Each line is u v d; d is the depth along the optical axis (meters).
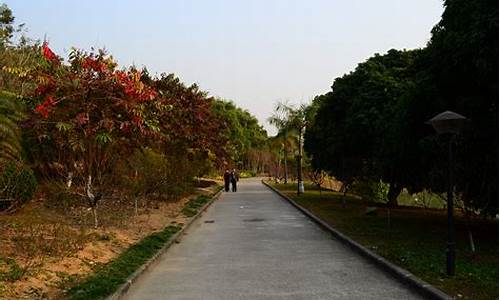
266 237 13.81
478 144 11.60
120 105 11.48
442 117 8.23
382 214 19.30
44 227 10.73
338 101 23.64
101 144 12.14
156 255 10.20
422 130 13.70
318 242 12.82
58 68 11.80
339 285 7.97
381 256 9.91
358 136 20.86
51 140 13.00
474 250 10.54
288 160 59.25
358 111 20.61
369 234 13.38
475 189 12.16
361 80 22.73
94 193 13.40
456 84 12.55
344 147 22.56
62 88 11.32
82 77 11.62
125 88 11.55
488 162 11.31
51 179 14.49
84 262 8.80
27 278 7.22
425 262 9.14
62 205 14.32
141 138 12.99
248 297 7.26
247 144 84.81
